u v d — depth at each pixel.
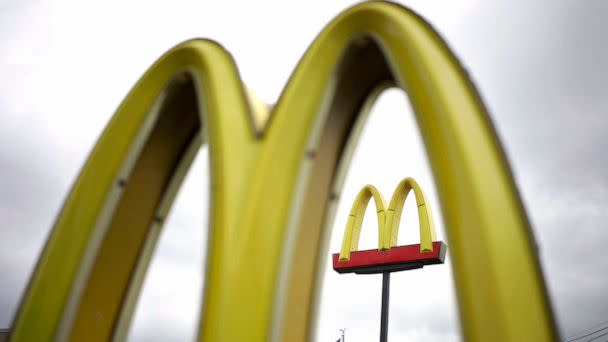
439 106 5.84
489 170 5.51
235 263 6.25
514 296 4.87
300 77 7.55
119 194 9.09
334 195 9.16
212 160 7.34
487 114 5.99
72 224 8.73
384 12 7.17
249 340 5.92
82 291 8.55
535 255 5.22
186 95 9.69
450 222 5.41
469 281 5.05
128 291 9.92
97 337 9.48
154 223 10.41
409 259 26.80
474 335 4.88
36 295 8.33
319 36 7.98
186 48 9.30
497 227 5.14
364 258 28.58
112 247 9.78
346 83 8.17
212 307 6.10
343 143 9.09
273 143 7.02
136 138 9.31
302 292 8.58
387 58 6.90
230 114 7.71
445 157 5.64
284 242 6.55
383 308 27.67
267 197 6.66
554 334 4.89
